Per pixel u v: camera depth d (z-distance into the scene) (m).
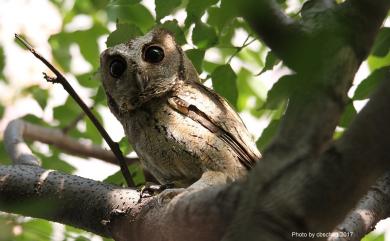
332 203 5.09
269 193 5.20
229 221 6.77
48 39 14.84
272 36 4.73
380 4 5.61
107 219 8.67
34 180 9.15
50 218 9.18
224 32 11.24
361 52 5.60
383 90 4.96
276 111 12.10
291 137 5.32
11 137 11.80
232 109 11.03
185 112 10.87
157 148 10.95
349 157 5.05
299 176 5.18
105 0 12.85
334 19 5.73
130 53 11.91
